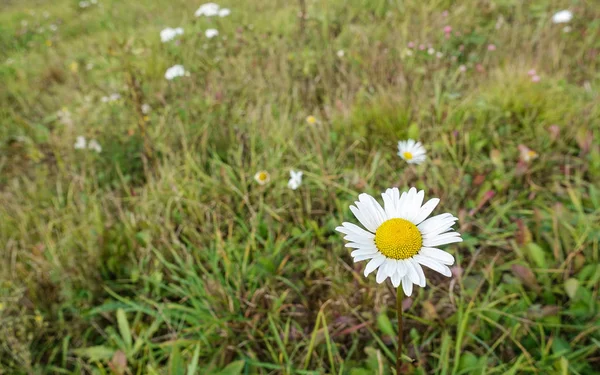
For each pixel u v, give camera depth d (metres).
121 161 0.41
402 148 0.33
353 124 0.40
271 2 0.77
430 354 0.23
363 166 0.37
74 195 0.38
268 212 0.33
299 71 0.52
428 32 0.54
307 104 0.46
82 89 0.57
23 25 0.98
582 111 0.38
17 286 0.30
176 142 0.41
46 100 0.57
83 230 0.32
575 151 0.35
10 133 0.52
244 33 0.64
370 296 0.27
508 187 0.33
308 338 0.26
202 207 0.33
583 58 0.48
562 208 0.29
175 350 0.23
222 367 0.25
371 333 0.26
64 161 0.43
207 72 0.55
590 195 0.31
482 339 0.24
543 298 0.25
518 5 0.57
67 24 0.98
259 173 0.34
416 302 0.26
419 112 0.39
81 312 0.29
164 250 0.31
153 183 0.36
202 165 0.39
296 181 0.33
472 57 0.49
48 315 0.29
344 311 0.27
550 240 0.27
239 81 0.50
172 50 0.59
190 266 0.29
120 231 0.32
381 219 0.16
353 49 0.53
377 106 0.40
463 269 0.28
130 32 0.77
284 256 0.31
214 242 0.31
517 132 0.38
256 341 0.26
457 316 0.24
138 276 0.30
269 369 0.25
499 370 0.22
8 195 0.39
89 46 0.75
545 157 0.34
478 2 0.60
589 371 0.22
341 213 0.32
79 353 0.26
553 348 0.22
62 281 0.29
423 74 0.47
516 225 0.30
